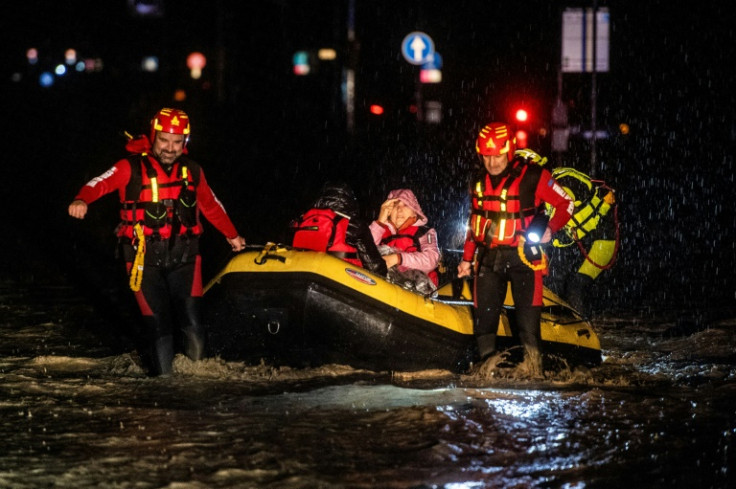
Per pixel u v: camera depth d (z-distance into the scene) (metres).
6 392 14.95
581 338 17.95
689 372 17.14
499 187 15.79
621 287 28.42
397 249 18.05
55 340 19.95
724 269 32.09
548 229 15.62
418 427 13.02
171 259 15.69
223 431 12.82
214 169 54.72
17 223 40.53
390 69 70.81
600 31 58.62
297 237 17.20
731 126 69.44
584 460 11.73
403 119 57.22
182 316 16.02
